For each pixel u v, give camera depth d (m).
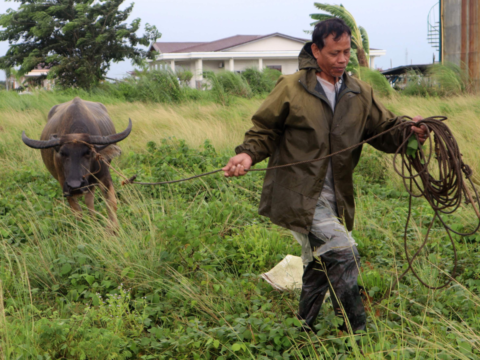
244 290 3.71
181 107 15.27
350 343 2.79
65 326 3.10
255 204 5.98
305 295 3.10
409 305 3.51
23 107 15.78
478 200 2.80
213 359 3.07
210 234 4.54
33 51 30.77
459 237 4.59
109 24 31.27
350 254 2.82
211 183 6.46
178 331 3.24
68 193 5.08
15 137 10.01
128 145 9.12
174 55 38.38
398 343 2.72
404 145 2.93
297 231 2.84
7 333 2.87
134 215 5.34
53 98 18.34
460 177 2.74
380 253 4.38
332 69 2.80
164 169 6.81
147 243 4.40
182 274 3.98
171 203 5.59
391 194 6.36
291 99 2.82
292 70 41.31
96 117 6.24
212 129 9.70
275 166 2.86
